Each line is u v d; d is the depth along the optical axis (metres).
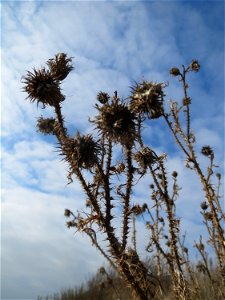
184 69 0.35
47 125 0.44
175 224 0.33
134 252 0.30
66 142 0.31
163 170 0.33
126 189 0.31
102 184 0.30
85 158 0.31
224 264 0.36
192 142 0.34
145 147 0.33
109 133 0.32
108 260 0.30
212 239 0.37
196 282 0.37
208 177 0.35
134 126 0.32
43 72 0.35
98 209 0.30
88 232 0.30
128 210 0.31
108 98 0.36
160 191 0.33
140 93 0.33
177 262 0.32
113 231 0.29
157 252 0.35
